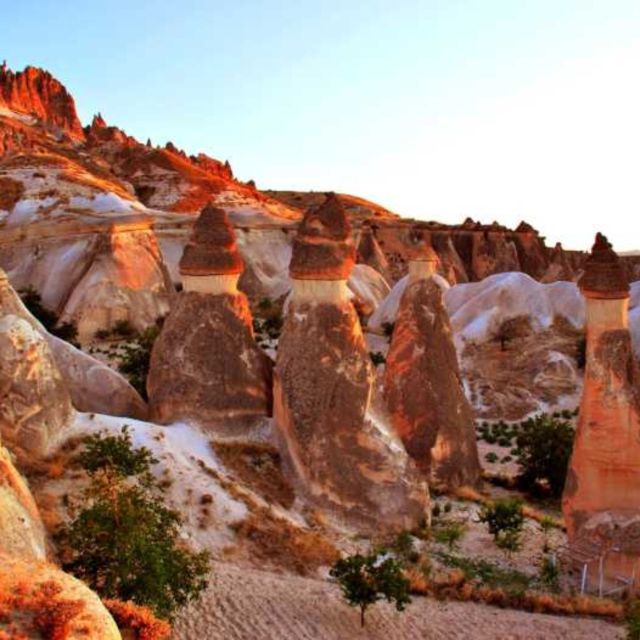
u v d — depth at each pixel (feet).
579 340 186.29
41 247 239.30
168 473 74.13
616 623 66.95
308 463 80.94
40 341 75.51
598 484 76.43
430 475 98.53
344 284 85.25
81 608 36.27
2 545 49.19
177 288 253.65
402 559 75.46
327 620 61.21
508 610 68.49
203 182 383.86
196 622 57.21
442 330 101.96
